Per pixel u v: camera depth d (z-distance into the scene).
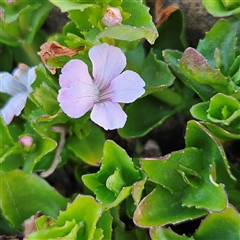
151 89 0.13
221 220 0.12
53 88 0.14
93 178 0.13
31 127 0.14
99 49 0.13
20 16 0.15
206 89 0.13
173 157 0.12
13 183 0.14
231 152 0.14
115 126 0.12
